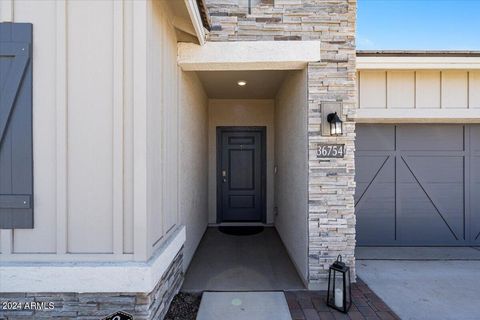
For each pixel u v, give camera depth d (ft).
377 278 11.61
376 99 13.88
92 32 7.22
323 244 10.73
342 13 10.82
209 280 11.56
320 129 10.73
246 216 21.09
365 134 15.72
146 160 7.14
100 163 7.23
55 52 7.23
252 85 16.65
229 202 21.06
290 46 10.73
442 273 12.14
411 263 13.25
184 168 11.98
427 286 10.93
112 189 7.22
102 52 7.22
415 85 13.87
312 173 10.74
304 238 11.34
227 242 16.75
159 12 8.38
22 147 7.17
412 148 15.75
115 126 7.17
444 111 13.82
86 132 7.22
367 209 15.69
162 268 8.05
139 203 7.14
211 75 14.61
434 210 15.75
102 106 7.23
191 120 13.53
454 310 9.24
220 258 14.15
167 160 9.42
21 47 7.13
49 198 7.26
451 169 15.78
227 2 10.79
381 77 13.89
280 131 17.28
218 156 20.76
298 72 12.27
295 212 13.05
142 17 7.11
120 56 7.16
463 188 15.76
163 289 8.61
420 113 13.82
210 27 10.39
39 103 7.22
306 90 10.97
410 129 15.75
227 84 16.43
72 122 7.22
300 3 10.81
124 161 7.22
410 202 15.74
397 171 15.72
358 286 10.89
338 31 10.80
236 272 12.40
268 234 18.39
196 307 9.52
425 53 12.93
